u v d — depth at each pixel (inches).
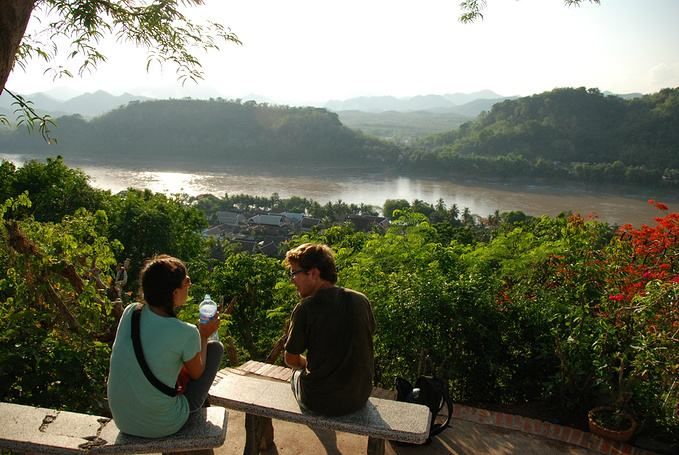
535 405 245.1
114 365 113.2
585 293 263.1
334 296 128.9
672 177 6958.7
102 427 122.1
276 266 655.8
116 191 5408.5
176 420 116.3
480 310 259.4
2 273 228.5
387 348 278.1
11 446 115.5
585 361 228.8
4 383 183.6
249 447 142.6
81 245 258.4
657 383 216.8
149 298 114.3
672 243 272.8
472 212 5004.9
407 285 278.1
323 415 128.3
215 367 128.1
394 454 177.2
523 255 356.5
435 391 184.4
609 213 4859.7
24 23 121.5
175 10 172.9
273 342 600.1
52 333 201.0
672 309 193.0
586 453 189.6
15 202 288.2
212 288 641.6
